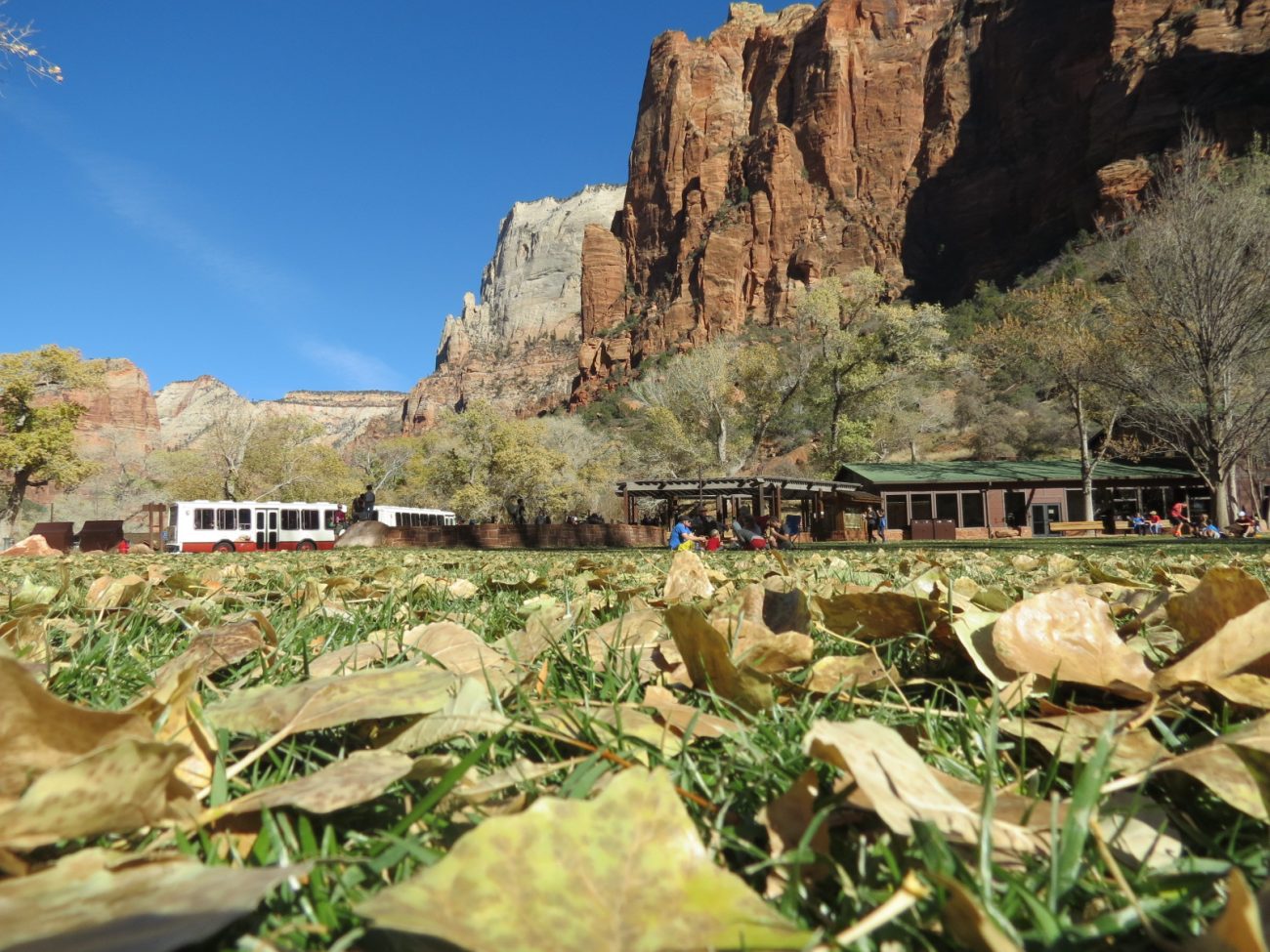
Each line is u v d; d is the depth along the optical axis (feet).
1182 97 331.36
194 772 2.85
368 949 1.82
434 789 2.71
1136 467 157.79
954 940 1.85
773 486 111.96
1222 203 96.32
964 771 3.21
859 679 4.37
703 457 221.05
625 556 33.53
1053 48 399.03
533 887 1.65
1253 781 2.47
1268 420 100.01
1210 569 4.49
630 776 1.94
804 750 2.34
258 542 121.08
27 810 1.76
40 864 2.03
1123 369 114.42
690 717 3.64
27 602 8.67
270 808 2.54
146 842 2.44
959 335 316.60
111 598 8.40
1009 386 250.57
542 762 3.41
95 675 5.02
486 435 191.01
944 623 5.16
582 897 1.65
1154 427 119.75
